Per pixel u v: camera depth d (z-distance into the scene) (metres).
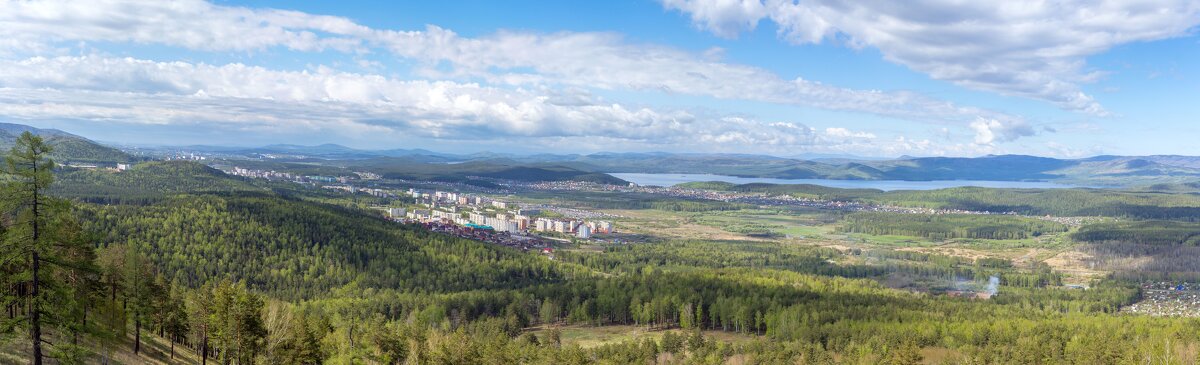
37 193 67.12
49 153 68.00
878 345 184.38
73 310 73.81
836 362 176.88
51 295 70.19
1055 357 171.62
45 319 70.19
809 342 191.38
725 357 186.50
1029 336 190.38
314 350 125.38
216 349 140.88
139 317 118.88
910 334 191.88
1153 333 185.88
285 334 125.94
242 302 112.75
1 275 71.81
